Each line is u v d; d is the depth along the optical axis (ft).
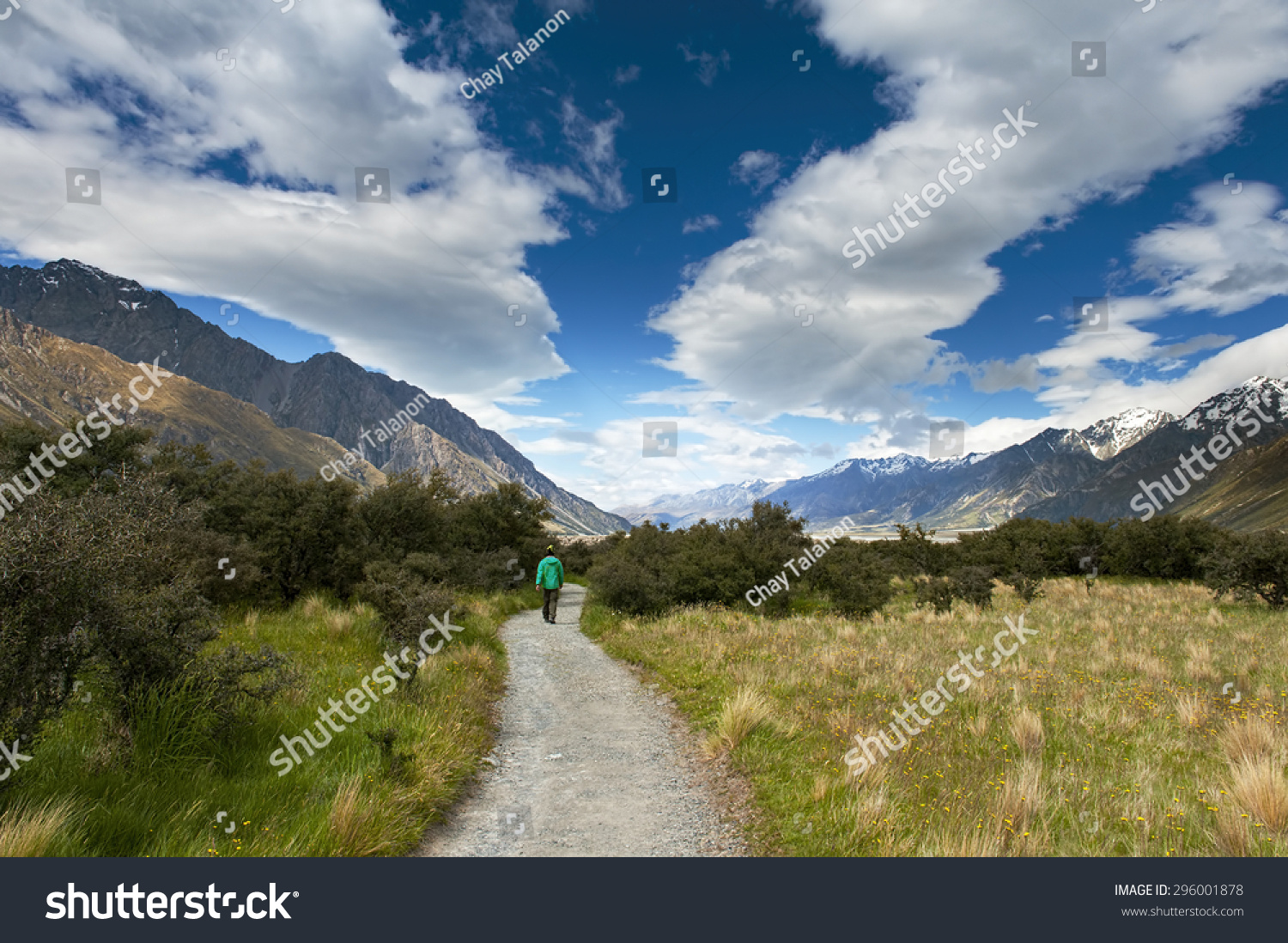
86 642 14.78
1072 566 111.45
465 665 35.91
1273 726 21.58
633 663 42.29
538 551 106.93
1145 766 19.01
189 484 49.75
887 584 66.54
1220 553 69.62
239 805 15.40
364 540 58.13
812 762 20.74
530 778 21.88
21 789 13.52
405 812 16.69
